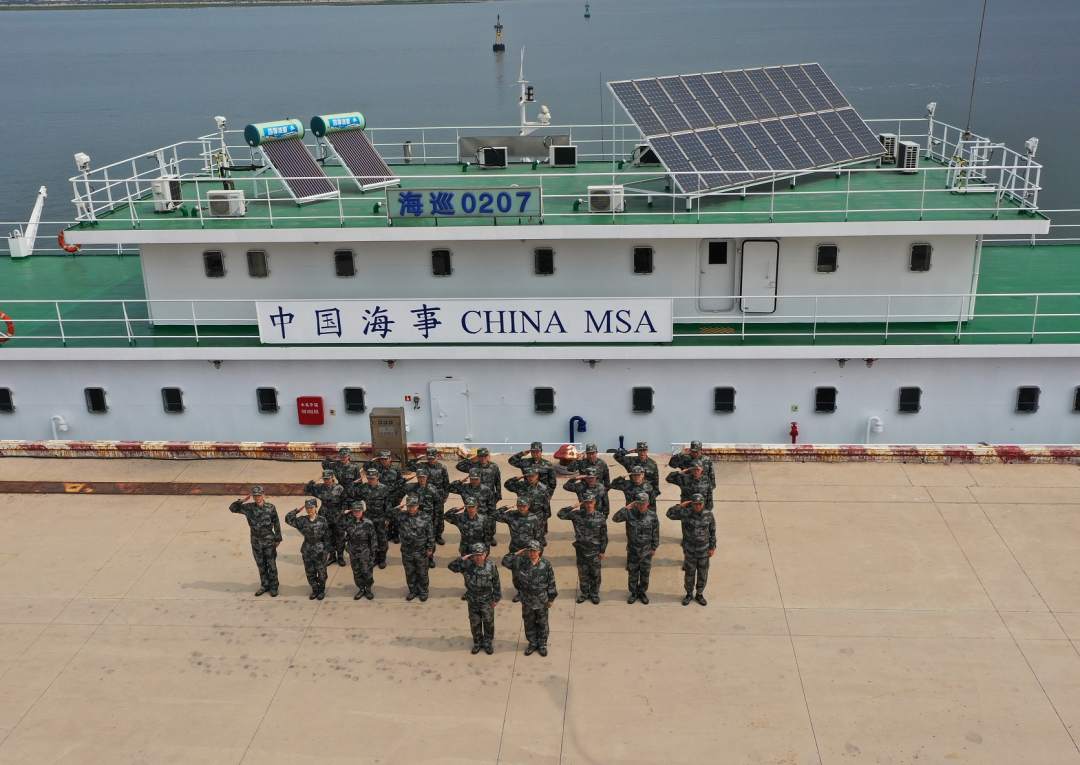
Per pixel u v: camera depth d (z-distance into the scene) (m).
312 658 16.95
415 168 31.62
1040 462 22.81
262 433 26.81
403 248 25.77
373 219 25.69
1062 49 161.25
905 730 14.82
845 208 25.36
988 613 17.59
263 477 23.55
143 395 26.53
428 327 25.08
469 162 32.03
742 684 15.91
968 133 29.91
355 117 29.50
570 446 23.59
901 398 25.27
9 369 26.45
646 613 17.92
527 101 31.33
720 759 14.34
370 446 24.14
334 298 26.34
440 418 26.27
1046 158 76.00
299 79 161.38
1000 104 101.00
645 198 26.77
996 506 21.17
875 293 25.47
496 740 14.87
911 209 25.05
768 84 29.83
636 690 15.86
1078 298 27.31
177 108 129.38
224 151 31.89
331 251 25.92
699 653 16.72
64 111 131.25
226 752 14.80
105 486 23.28
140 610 18.50
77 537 21.12
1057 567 18.92
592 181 29.08
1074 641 16.77
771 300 25.67
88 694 16.20
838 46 178.75
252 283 26.42
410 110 112.31
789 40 196.50
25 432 27.14
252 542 18.48
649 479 20.45
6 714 15.77
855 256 25.12
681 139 25.80
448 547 20.55
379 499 19.64
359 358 25.39
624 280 25.80
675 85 27.44
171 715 15.66
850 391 25.28
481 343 25.22
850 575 18.86
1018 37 188.12
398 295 26.28
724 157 26.16
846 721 15.04
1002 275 29.58
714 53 175.62
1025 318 26.06
